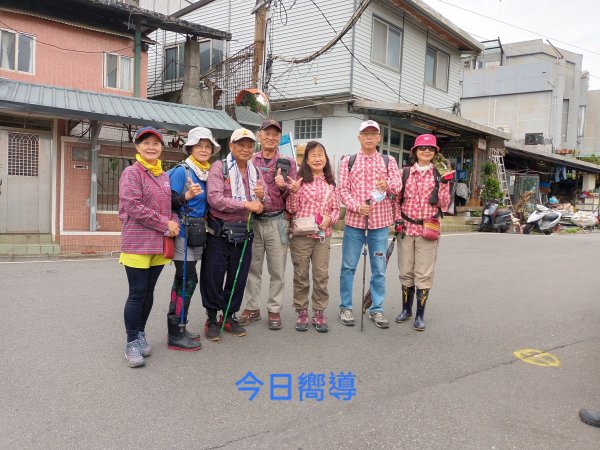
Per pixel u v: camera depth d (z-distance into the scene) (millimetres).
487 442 2799
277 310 4688
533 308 5664
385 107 13180
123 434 2791
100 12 11547
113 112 9117
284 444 2740
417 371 3771
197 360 3887
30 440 2697
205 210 4160
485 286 6734
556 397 3385
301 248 4578
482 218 15977
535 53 30766
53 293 5875
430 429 2928
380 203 4750
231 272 4375
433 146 4734
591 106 34688
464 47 17906
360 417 3055
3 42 10539
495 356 4129
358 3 13516
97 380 3469
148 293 3918
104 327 4613
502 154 19250
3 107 8086
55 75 11195
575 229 18594
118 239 9820
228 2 16078
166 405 3141
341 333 4633
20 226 9711
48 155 9852
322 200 4566
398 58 15328
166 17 11953
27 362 3748
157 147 3809
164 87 16688
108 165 10352
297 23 14609
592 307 5777
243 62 14289
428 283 4762
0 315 4926
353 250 4848
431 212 4738
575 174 25328
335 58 13945
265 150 4602
